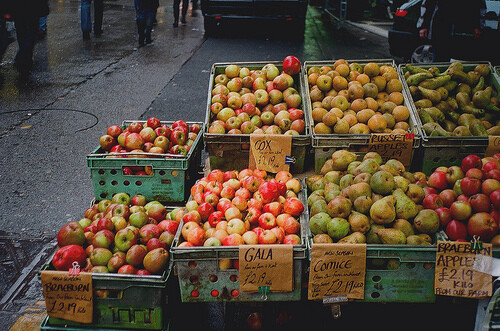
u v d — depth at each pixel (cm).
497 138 374
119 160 372
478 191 296
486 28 780
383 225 297
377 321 337
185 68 962
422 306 349
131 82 866
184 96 801
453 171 325
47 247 420
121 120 697
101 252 292
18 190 510
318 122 408
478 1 686
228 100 423
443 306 341
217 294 281
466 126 413
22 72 877
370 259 283
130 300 276
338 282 275
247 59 1038
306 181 370
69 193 507
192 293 281
